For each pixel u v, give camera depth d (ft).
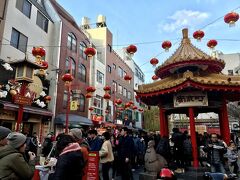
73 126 65.98
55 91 65.21
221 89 26.50
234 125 92.32
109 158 21.83
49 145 34.83
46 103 62.80
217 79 28.60
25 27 58.75
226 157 30.76
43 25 67.15
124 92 123.95
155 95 29.22
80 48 83.15
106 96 55.36
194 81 25.94
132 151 24.56
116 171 29.96
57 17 72.38
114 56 113.39
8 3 53.52
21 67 26.58
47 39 67.92
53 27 71.56
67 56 73.51
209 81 26.21
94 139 24.53
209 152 27.50
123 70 124.98
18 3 57.00
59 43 69.62
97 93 91.50
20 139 10.48
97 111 90.79
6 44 51.31
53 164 16.30
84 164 11.36
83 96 81.10
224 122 29.60
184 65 29.30
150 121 138.51
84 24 112.68
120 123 107.96
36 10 63.98
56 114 64.69
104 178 21.53
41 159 18.26
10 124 50.90
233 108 78.02
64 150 10.71
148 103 35.78
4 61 49.47
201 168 26.17
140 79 160.76
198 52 31.24
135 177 30.07
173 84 27.07
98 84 93.35
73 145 10.91
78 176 10.41
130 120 124.57
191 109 28.37
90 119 81.87
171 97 30.89
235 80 28.89
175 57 30.86
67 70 72.38
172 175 14.87
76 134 13.96
